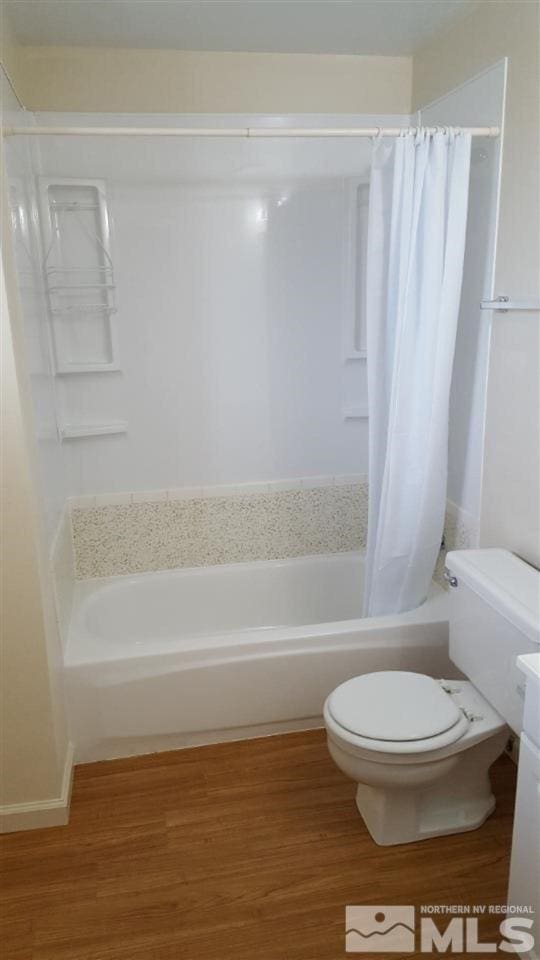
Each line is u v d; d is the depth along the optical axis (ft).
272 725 8.21
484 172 7.28
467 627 6.74
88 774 7.64
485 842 6.59
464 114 7.63
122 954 5.53
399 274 7.22
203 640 7.84
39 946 5.62
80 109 8.36
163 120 8.58
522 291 6.68
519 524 7.00
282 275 9.36
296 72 8.75
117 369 9.12
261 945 5.58
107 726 7.73
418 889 6.08
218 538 10.14
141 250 8.87
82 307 8.75
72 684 7.52
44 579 6.63
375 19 7.61
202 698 7.86
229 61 8.57
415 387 7.55
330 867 6.32
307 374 9.82
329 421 10.09
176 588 9.96
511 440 7.06
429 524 8.07
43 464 7.23
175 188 8.77
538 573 6.52
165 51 8.38
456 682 7.00
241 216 9.04
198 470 9.83
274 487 10.15
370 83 8.95
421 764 5.98
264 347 9.57
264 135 6.73
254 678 7.91
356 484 10.43
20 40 7.87
